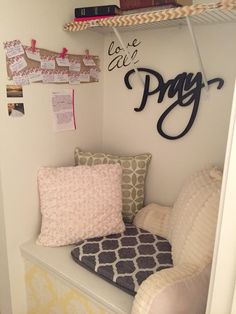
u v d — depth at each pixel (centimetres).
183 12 103
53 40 134
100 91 167
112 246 129
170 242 128
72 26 132
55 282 125
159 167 154
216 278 62
